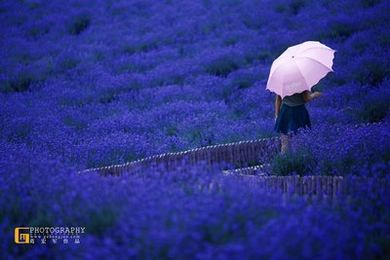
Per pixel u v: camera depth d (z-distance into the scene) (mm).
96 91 27328
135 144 17484
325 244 6379
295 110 16156
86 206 8055
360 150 12969
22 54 35062
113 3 45844
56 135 19000
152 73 28984
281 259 5766
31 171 10516
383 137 12977
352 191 10133
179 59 31250
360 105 19828
